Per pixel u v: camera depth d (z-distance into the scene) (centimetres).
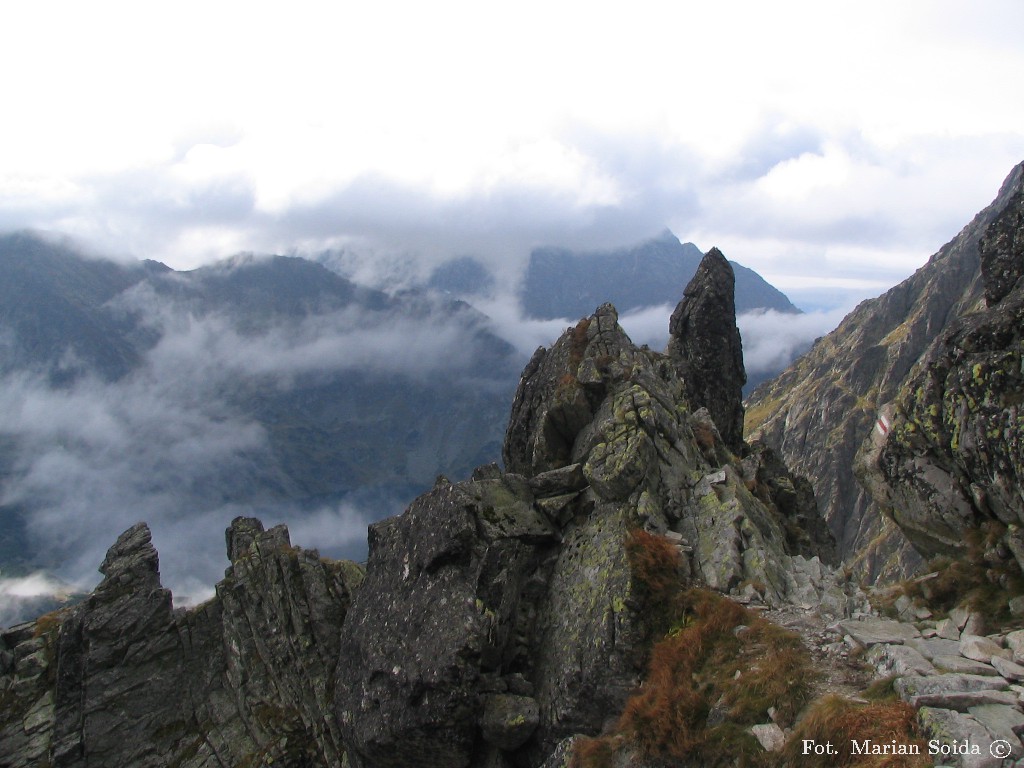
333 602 3856
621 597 2297
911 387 2212
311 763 3347
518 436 4175
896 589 2103
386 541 2948
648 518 2594
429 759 2278
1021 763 1177
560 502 2831
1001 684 1413
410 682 2272
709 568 2380
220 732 3656
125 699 3806
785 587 2312
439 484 2864
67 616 4338
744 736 1638
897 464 2205
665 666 2038
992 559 1884
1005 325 1980
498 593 2478
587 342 4044
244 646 3903
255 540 4297
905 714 1389
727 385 5356
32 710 3856
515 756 2283
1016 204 2295
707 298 5400
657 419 3045
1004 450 1830
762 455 5012
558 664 2334
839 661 1750
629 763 1819
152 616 3962
